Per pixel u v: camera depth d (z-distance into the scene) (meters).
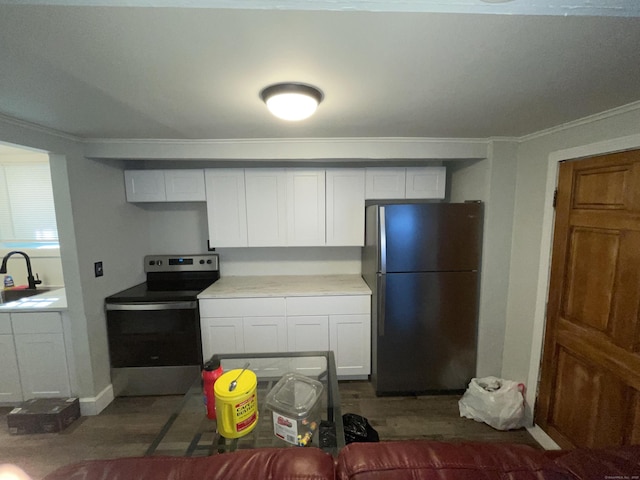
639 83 1.14
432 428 1.97
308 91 1.18
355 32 0.81
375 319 2.30
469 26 0.78
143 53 0.91
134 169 2.55
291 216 2.57
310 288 2.48
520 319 2.07
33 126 1.68
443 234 2.17
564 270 1.71
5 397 2.10
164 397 2.32
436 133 1.98
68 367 2.10
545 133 1.84
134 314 2.26
